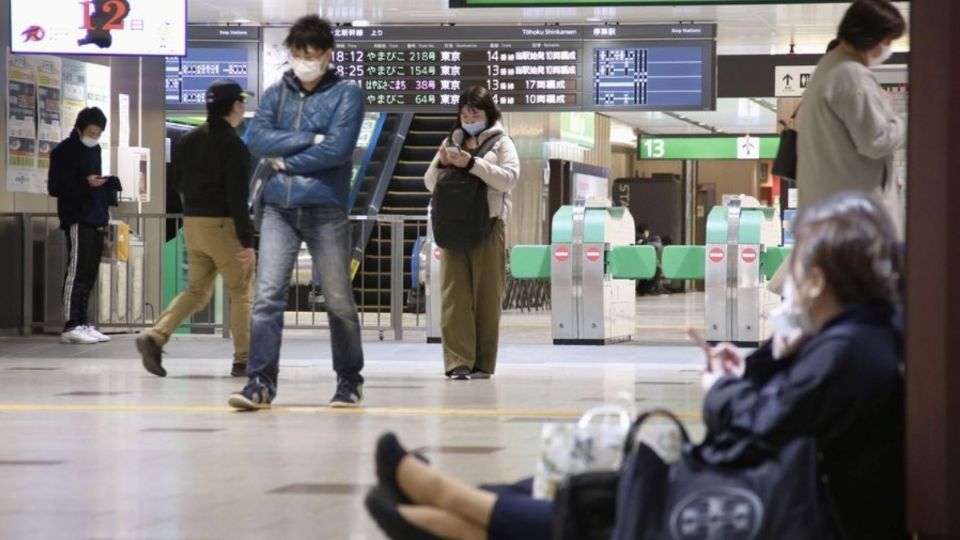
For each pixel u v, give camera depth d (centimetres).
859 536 422
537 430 910
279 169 1016
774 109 4003
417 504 446
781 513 376
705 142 4419
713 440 421
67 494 671
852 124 750
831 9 2489
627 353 1614
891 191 775
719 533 377
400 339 1789
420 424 945
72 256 1670
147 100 2016
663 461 392
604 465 437
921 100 434
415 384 1228
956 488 419
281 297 1030
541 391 1166
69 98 1872
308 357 1518
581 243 1764
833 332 417
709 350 461
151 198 2011
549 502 434
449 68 2503
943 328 421
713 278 1808
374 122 2977
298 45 1005
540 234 3288
